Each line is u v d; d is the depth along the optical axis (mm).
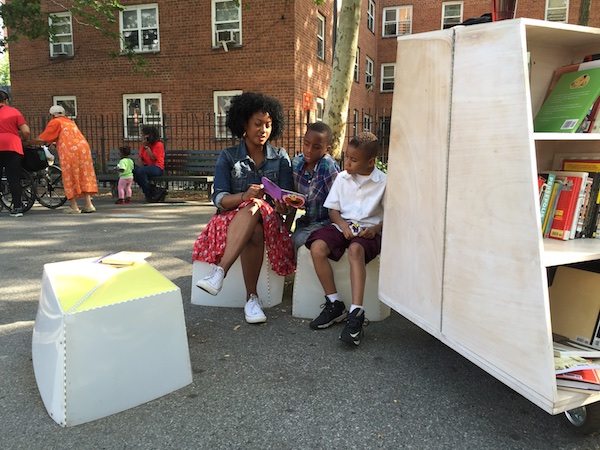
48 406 1977
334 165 3266
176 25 12719
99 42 13414
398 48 2367
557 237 2156
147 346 2057
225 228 3066
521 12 17375
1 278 3904
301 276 3041
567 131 1993
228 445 1780
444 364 2439
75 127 7336
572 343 2162
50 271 2281
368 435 1847
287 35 11875
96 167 11719
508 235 1753
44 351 2047
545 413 2008
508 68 1705
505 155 1740
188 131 13023
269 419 1947
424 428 1894
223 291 3256
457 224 2010
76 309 1880
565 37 2105
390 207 2555
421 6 20156
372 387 2205
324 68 13961
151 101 13352
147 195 9156
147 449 1755
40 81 14109
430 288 2229
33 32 10000
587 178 2127
